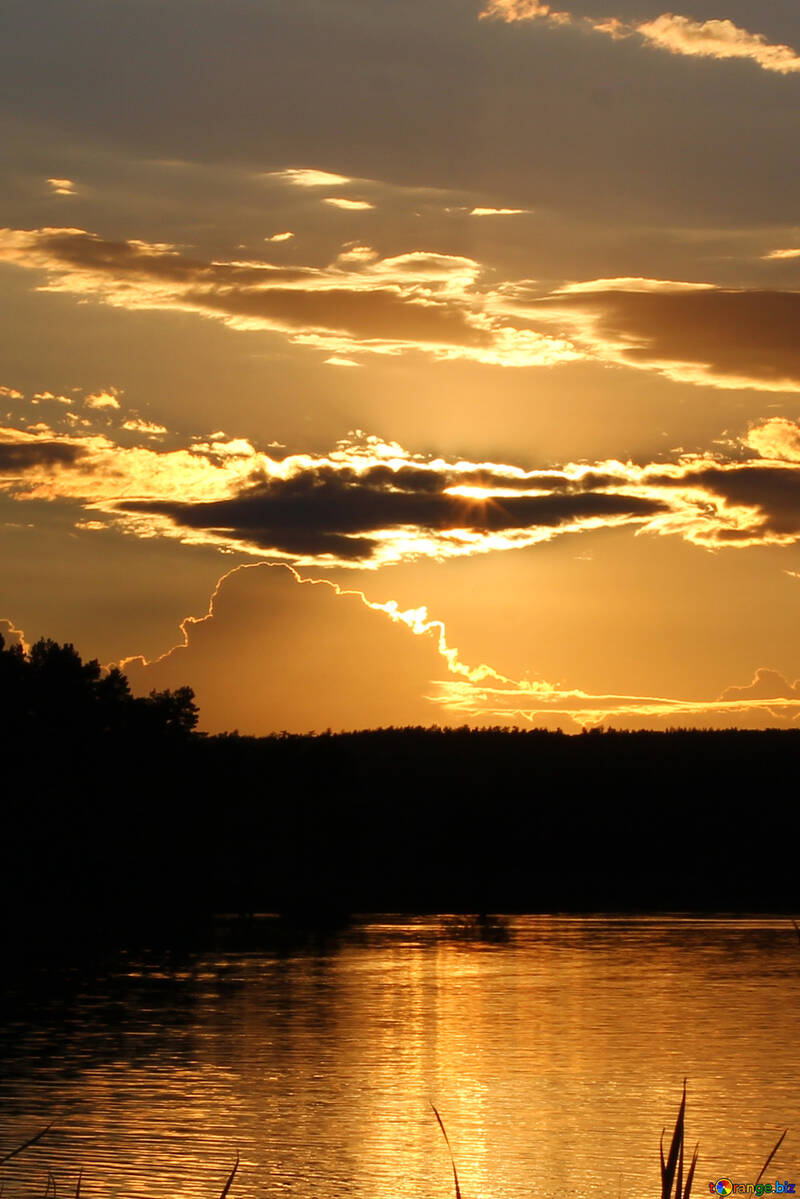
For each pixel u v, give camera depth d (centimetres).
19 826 11331
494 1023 5756
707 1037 5322
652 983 7131
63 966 8200
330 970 7875
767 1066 4669
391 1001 6481
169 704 13112
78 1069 4681
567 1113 3947
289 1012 6128
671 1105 4031
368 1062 4809
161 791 12662
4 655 11950
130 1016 6009
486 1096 4203
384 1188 3177
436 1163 3400
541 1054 4966
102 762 12138
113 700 12569
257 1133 3694
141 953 8988
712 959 8362
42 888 11338
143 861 12394
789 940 9719
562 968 7894
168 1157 3450
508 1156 3453
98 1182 3175
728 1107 3994
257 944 9631
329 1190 3148
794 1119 3831
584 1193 3130
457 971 7788
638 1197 3097
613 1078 4475
